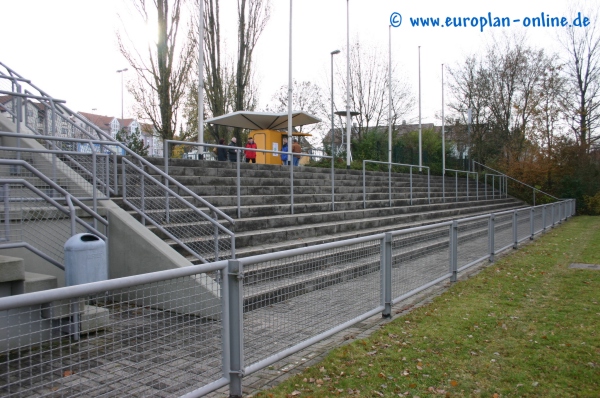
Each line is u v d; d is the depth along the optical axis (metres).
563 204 24.17
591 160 35.41
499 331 5.58
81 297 2.91
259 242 8.60
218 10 23.14
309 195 12.71
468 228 9.44
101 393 3.05
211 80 23.62
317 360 4.65
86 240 4.97
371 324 5.89
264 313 4.12
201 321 3.76
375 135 33.84
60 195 6.63
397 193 18.16
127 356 3.21
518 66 38.12
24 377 2.78
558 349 4.96
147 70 20.27
